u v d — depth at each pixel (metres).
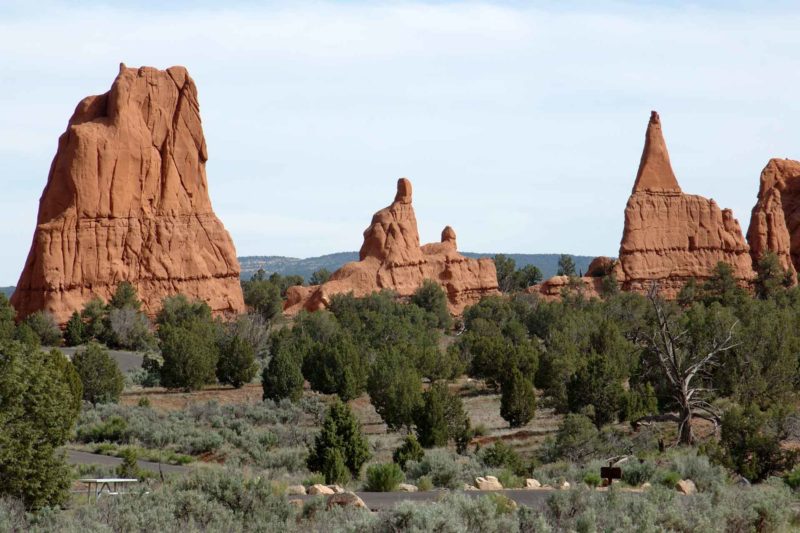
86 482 60.34
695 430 103.00
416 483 62.88
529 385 114.19
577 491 42.44
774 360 118.44
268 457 89.00
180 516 41.62
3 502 47.84
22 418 52.88
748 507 42.59
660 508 41.34
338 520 40.78
